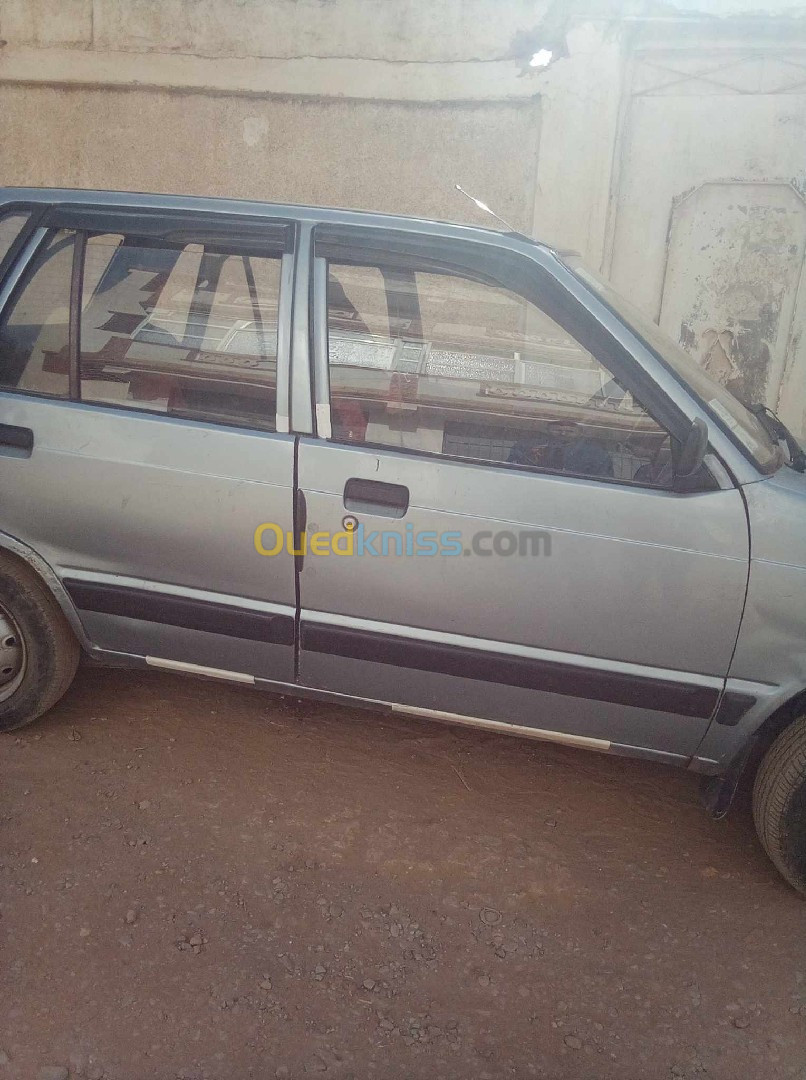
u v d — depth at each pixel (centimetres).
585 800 316
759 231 610
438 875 276
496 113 609
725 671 264
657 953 254
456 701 286
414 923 257
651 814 312
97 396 288
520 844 292
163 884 261
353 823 294
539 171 613
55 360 291
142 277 287
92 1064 207
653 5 570
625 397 265
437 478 267
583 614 267
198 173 659
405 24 600
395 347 275
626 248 635
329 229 277
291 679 298
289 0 607
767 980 248
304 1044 218
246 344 279
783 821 265
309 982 235
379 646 281
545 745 343
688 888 280
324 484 271
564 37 581
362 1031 222
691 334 642
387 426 274
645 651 267
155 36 630
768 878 287
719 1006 238
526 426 270
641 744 281
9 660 310
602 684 271
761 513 255
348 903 262
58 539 294
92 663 325
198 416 282
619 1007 236
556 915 265
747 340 633
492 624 273
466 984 239
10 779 298
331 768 320
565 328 268
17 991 223
